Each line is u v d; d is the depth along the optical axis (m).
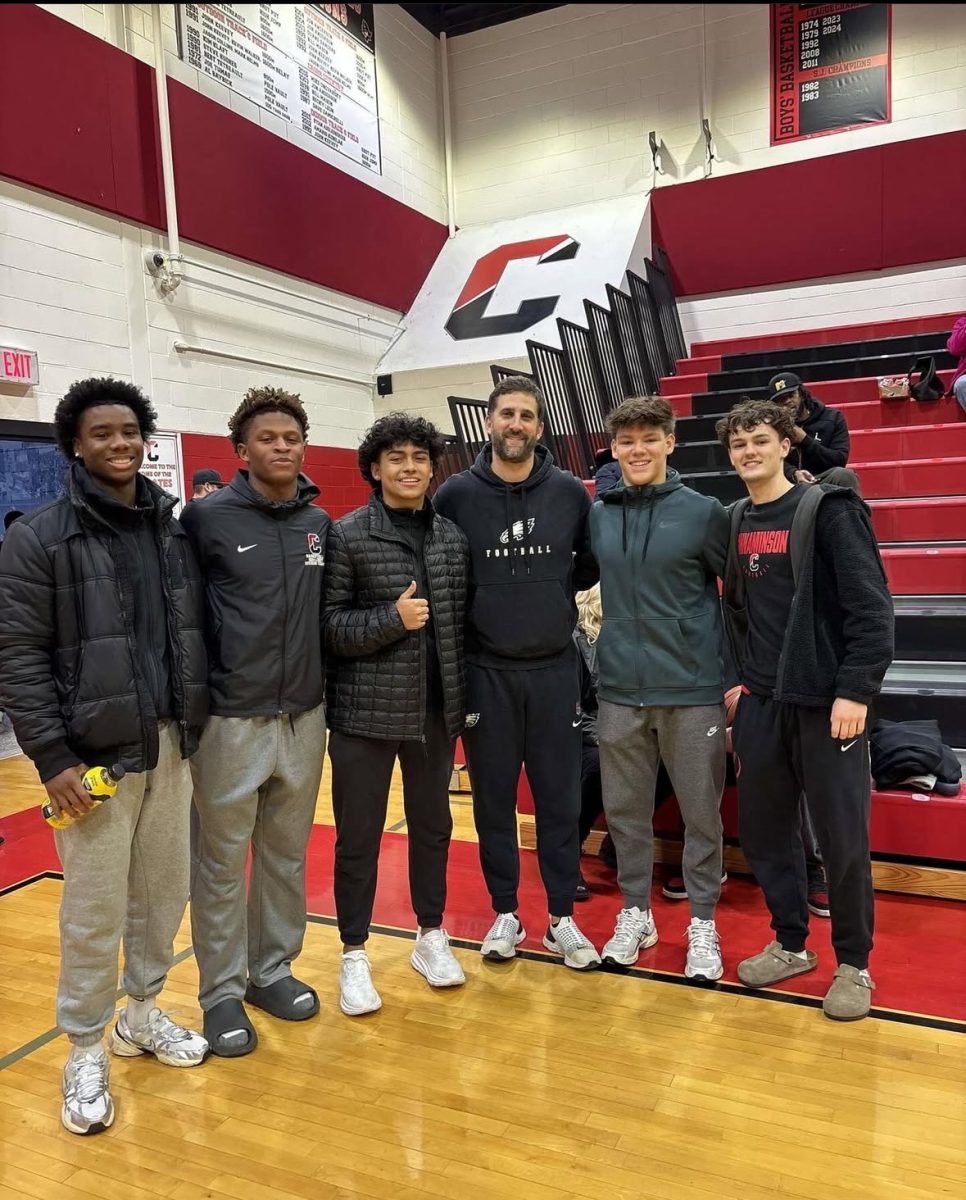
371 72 7.23
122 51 5.02
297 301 6.42
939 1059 1.90
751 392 5.57
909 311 6.76
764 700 2.15
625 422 2.25
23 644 1.68
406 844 3.32
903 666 3.44
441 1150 1.65
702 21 7.21
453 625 2.20
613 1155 1.62
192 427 5.55
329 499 6.79
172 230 5.28
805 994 2.18
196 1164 1.64
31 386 4.55
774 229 7.12
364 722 2.10
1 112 4.36
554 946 2.43
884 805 2.75
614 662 2.31
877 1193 1.52
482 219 8.23
